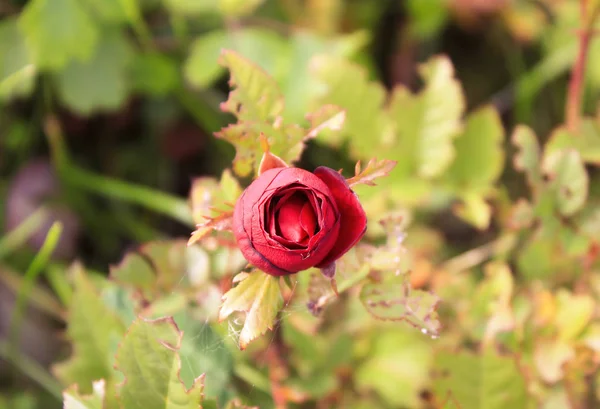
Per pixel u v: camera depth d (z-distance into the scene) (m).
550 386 0.58
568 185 0.57
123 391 0.49
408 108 0.61
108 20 0.71
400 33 0.84
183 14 0.76
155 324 0.49
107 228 0.78
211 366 0.55
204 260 0.55
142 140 0.82
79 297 0.56
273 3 0.79
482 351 0.54
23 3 0.75
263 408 0.59
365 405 0.60
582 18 0.60
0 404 0.67
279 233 0.45
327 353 0.60
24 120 0.78
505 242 0.64
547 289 0.58
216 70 0.71
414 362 0.60
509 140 0.81
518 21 0.81
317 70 0.61
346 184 0.45
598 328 0.57
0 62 0.70
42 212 0.75
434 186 0.63
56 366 0.56
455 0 0.80
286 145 0.50
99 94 0.72
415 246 0.67
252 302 0.47
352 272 0.50
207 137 0.81
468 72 0.85
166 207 0.72
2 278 0.72
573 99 0.62
